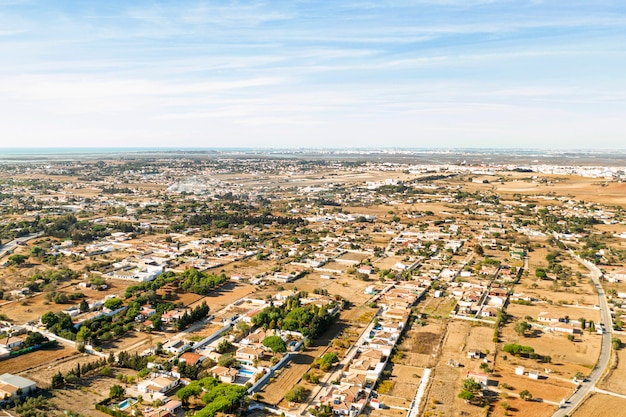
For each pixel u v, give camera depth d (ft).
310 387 534.78
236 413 478.59
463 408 493.77
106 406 482.69
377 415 482.28
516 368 572.51
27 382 510.58
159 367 560.61
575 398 513.86
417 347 638.94
